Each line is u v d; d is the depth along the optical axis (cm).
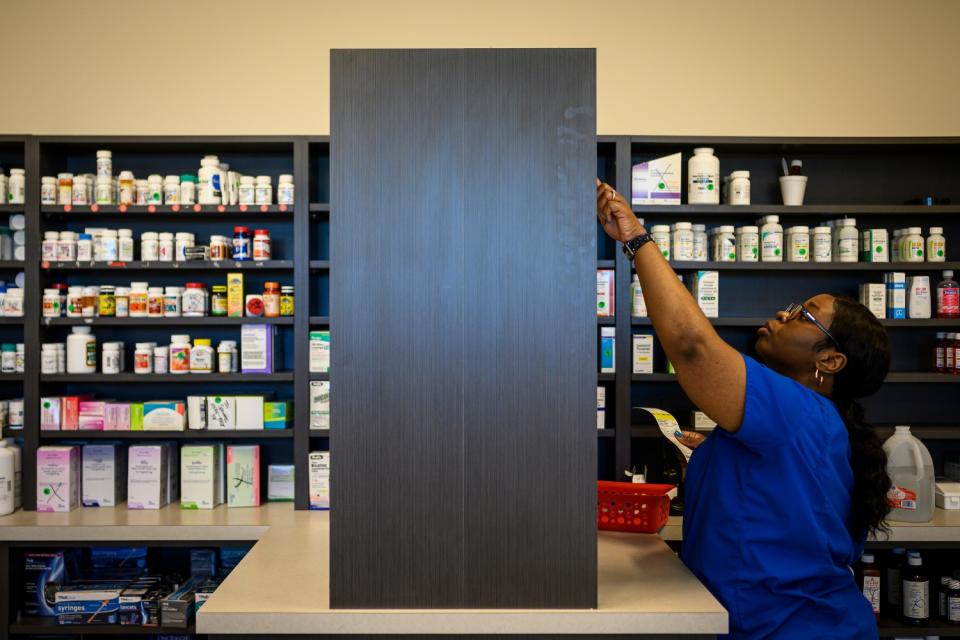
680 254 271
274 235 294
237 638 131
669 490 183
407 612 129
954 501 269
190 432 269
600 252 294
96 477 269
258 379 269
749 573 135
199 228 293
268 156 294
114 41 293
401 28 296
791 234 274
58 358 272
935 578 287
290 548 177
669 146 280
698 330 129
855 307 150
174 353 270
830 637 133
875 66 299
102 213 274
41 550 262
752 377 130
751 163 298
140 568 280
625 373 268
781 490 133
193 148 282
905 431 258
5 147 283
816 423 133
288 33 295
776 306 297
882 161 298
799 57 298
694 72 297
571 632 129
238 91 294
